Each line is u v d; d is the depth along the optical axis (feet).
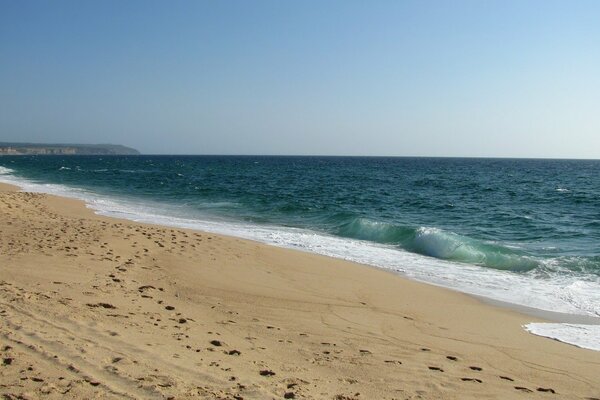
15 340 17.10
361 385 17.28
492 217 84.79
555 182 203.51
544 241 60.44
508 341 24.32
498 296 34.22
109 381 14.56
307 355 20.10
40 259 32.09
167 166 358.64
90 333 18.84
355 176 243.60
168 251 39.52
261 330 23.21
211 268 35.60
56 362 15.60
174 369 16.26
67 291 24.91
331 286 33.86
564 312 30.50
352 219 72.64
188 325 22.33
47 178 175.52
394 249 51.96
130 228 49.62
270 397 14.96
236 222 72.49
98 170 260.62
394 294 32.96
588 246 56.34
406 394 16.88
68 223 51.44
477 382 18.56
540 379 19.54
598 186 178.91
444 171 317.42
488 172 307.99
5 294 22.89
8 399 12.71
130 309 23.48
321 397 15.62
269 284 32.91
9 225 47.85
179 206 92.94
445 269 42.70
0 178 162.71
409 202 111.55
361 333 24.08
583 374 20.20
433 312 29.22
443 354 21.77
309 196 122.72
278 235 59.00
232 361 18.12
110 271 31.04
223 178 206.90
